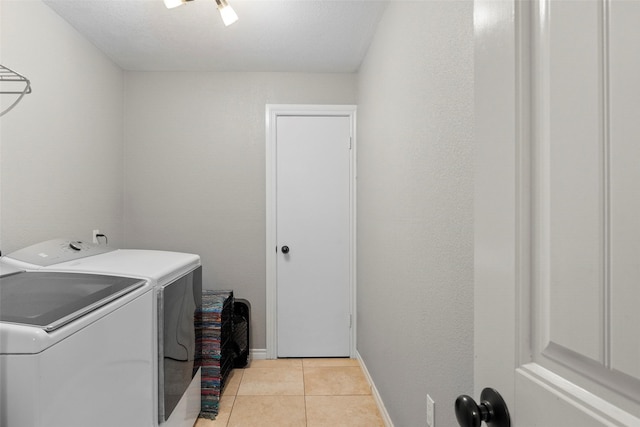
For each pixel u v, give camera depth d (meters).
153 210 2.77
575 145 0.38
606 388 0.35
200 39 2.27
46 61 1.84
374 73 2.19
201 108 2.79
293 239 2.86
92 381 0.97
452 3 1.08
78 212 2.13
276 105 2.81
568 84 0.39
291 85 2.82
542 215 0.43
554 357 0.41
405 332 1.57
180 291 1.64
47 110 1.85
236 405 2.14
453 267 1.09
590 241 0.36
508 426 0.48
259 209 2.83
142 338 1.27
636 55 0.32
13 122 1.63
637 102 0.32
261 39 2.28
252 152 2.82
